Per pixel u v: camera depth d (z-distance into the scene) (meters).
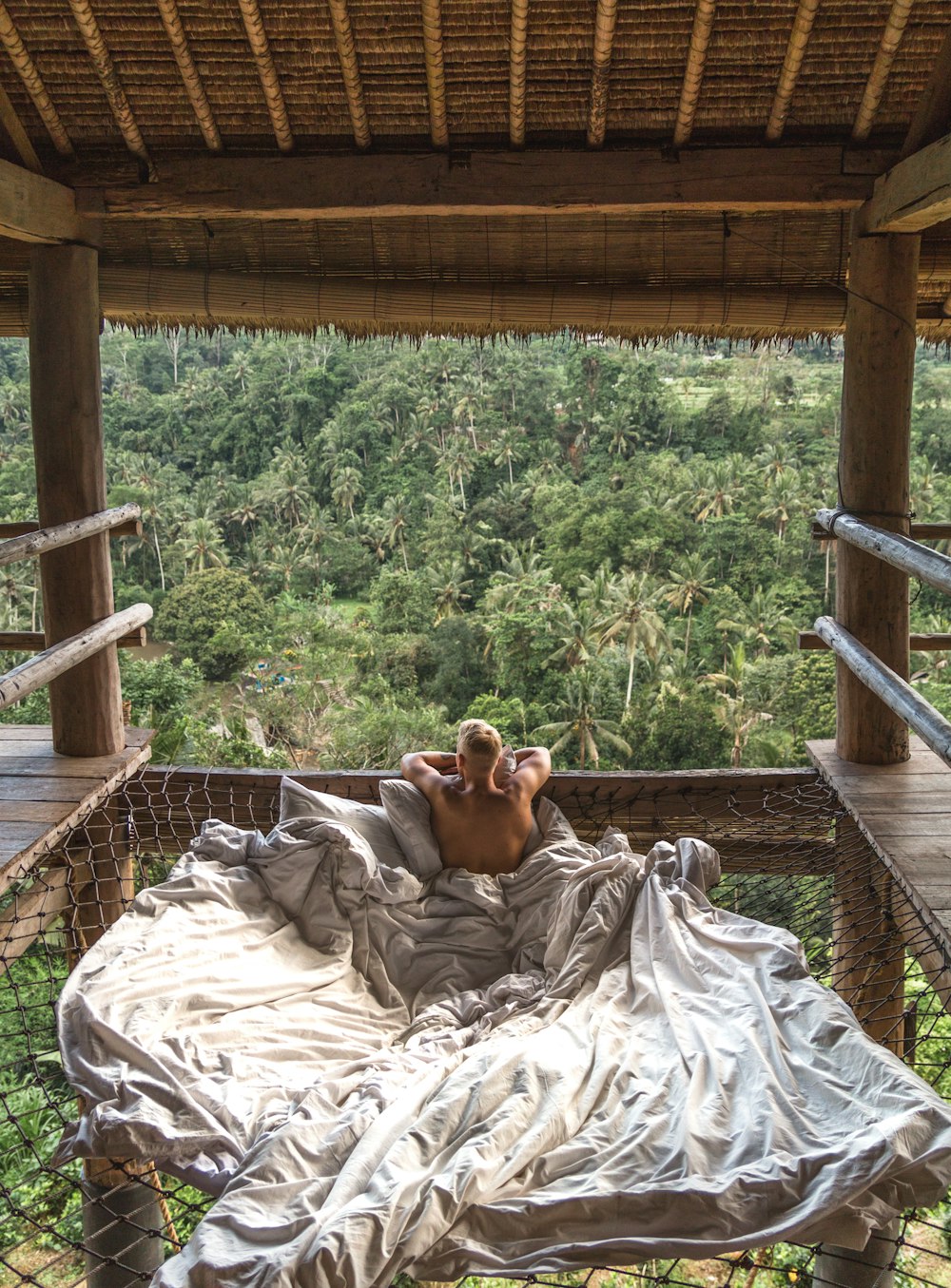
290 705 23.12
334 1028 1.98
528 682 25.95
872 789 2.69
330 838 2.31
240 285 3.12
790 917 3.03
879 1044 1.70
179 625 28.25
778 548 29.61
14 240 3.17
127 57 2.62
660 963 1.99
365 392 36.88
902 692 2.31
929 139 2.58
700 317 3.14
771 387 35.06
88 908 3.02
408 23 2.52
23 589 25.67
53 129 2.78
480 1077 1.53
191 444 37.75
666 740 22.38
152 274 3.11
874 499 2.86
